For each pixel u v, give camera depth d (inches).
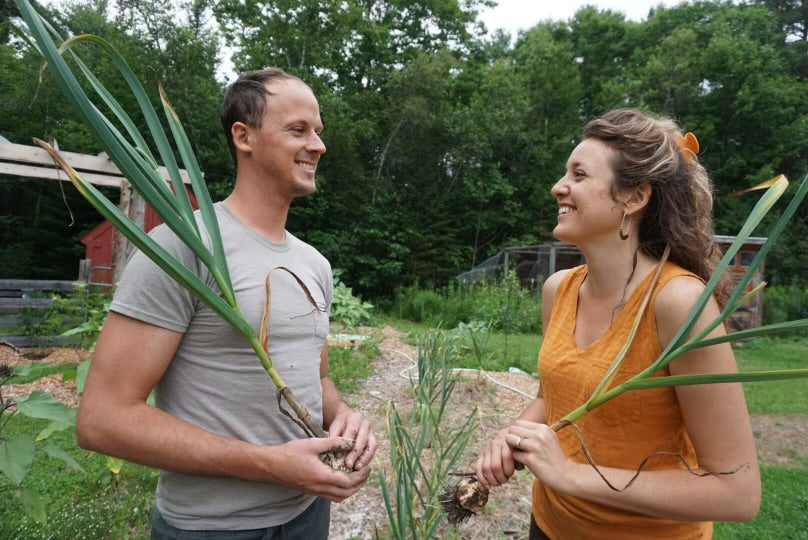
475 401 183.5
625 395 42.8
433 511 58.7
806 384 244.4
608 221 45.1
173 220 39.5
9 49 687.1
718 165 945.5
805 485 133.6
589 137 46.8
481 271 694.5
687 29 1058.7
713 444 39.0
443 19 1017.5
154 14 711.1
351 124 758.5
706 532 46.9
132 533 92.5
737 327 446.6
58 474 118.3
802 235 839.1
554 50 1087.6
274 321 48.2
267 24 756.6
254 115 49.0
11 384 188.7
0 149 232.4
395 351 279.4
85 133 645.9
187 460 41.3
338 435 49.7
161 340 43.1
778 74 994.1
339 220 776.3
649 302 42.9
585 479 40.3
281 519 48.8
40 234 703.7
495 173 922.7
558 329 51.9
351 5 800.3
